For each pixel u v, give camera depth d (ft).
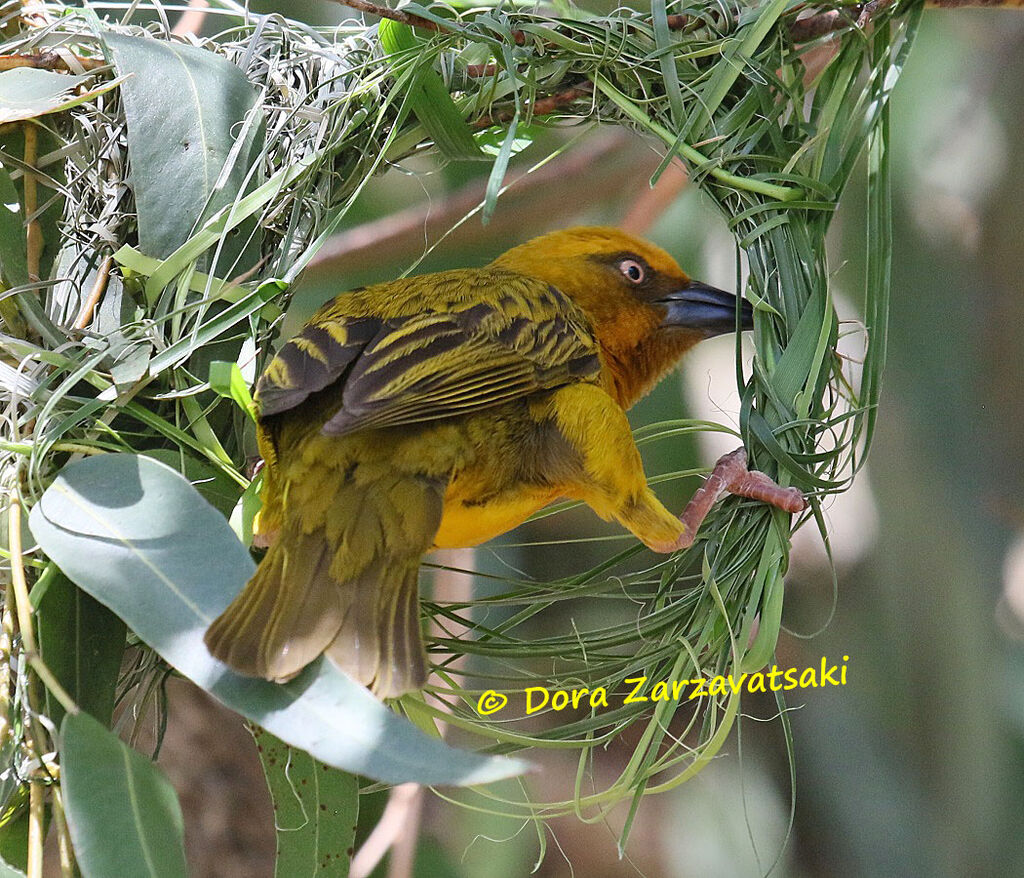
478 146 30.60
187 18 35.01
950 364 46.16
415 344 25.73
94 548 24.08
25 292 27.50
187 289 27.81
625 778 25.72
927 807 45.09
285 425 25.90
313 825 26.20
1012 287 46.37
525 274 31.01
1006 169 46.70
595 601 44.21
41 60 29.12
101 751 22.43
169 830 22.22
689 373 44.27
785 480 27.61
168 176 28.53
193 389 26.61
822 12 29.55
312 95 30.37
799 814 45.85
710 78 29.22
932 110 46.65
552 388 27.20
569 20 29.60
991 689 45.39
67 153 28.78
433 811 42.37
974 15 47.37
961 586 45.44
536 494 27.27
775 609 26.89
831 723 45.70
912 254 46.26
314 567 23.75
